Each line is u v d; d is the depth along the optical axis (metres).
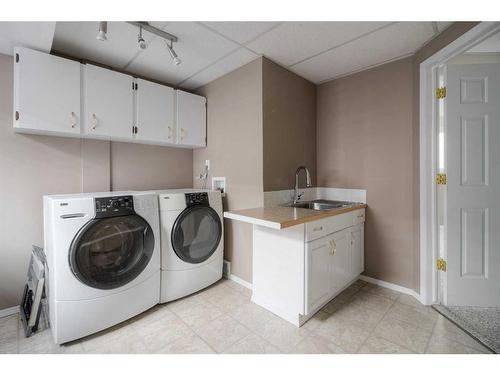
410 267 2.20
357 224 2.34
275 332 1.69
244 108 2.34
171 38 1.86
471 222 1.96
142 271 1.86
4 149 1.88
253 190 2.27
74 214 1.56
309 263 1.73
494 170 1.92
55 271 1.50
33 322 1.64
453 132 1.95
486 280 1.95
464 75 1.93
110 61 2.25
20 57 1.68
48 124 1.79
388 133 2.32
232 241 2.51
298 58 2.23
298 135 2.59
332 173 2.74
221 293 2.25
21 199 1.95
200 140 2.73
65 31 1.77
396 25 1.75
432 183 2.01
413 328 1.72
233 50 2.08
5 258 1.90
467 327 1.72
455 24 1.69
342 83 2.65
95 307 1.63
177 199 2.11
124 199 1.77
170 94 2.47
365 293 2.23
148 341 1.61
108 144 2.36
